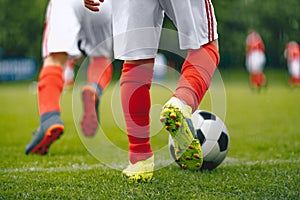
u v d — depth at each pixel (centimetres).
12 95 1508
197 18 310
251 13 2998
